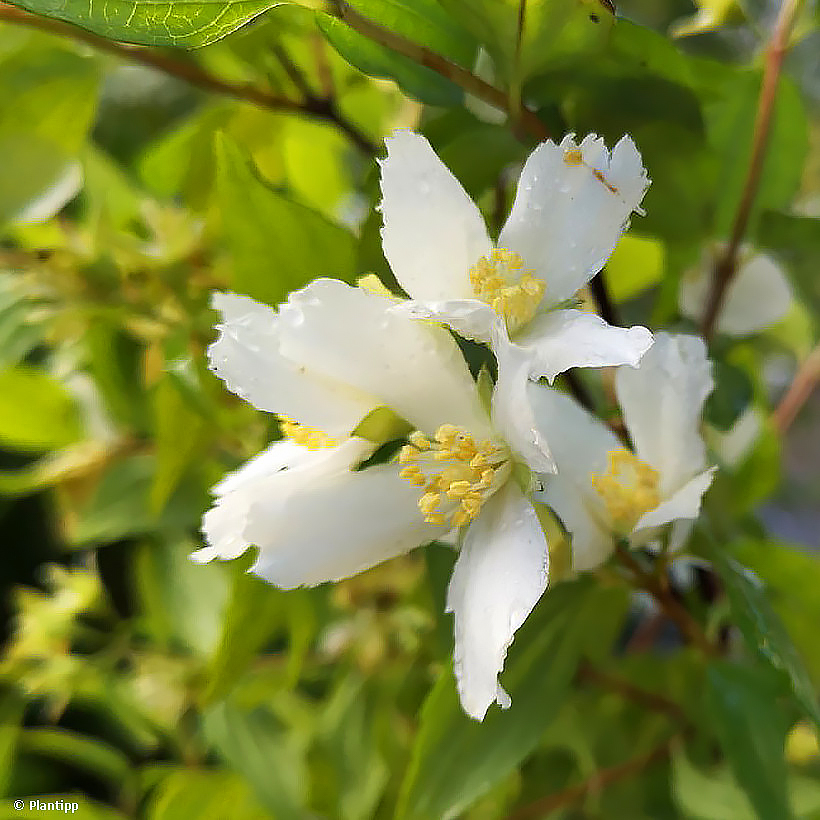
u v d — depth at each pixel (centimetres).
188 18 22
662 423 24
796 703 24
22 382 31
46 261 28
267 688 30
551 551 24
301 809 30
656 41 24
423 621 29
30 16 25
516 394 22
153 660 32
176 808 30
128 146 36
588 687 29
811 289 36
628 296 30
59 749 35
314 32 26
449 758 25
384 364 23
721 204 27
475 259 23
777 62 26
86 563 39
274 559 23
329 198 31
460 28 24
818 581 26
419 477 23
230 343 23
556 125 25
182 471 28
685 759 28
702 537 24
